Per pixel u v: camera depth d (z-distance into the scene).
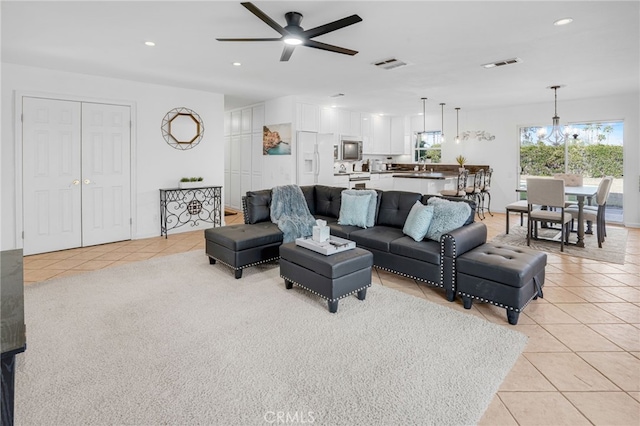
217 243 3.82
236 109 8.05
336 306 2.80
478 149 8.35
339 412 1.70
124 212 5.36
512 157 7.87
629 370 2.05
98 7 2.78
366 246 3.65
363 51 3.84
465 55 3.99
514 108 7.75
